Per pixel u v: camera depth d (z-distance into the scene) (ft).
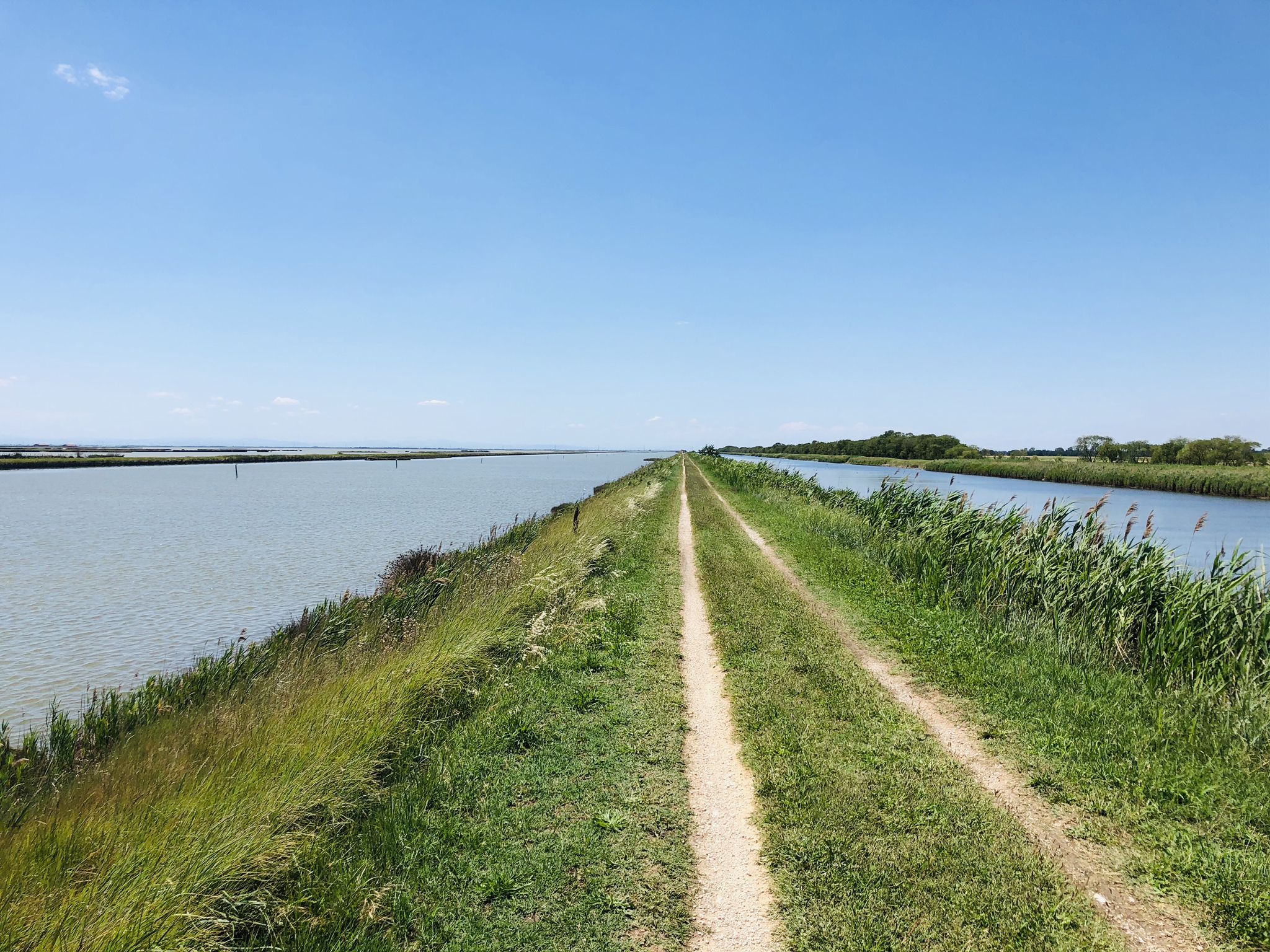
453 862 14.53
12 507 144.66
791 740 20.08
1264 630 25.46
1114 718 20.98
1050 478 216.54
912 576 42.01
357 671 25.29
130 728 25.95
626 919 12.97
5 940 11.06
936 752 19.39
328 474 305.94
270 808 15.02
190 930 11.74
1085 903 13.12
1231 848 14.64
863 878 13.87
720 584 41.29
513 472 333.62
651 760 19.22
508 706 22.84
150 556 82.38
